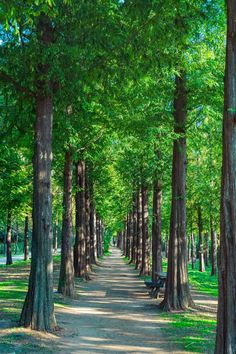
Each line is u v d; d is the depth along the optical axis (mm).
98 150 21328
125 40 9805
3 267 32781
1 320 11156
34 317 10586
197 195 33375
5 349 8539
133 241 47719
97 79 10812
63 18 10242
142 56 10266
